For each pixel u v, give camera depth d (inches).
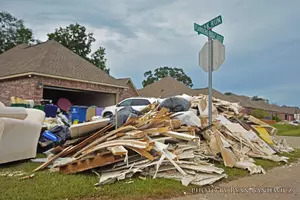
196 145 220.2
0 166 200.7
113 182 159.2
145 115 261.9
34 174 173.3
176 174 175.3
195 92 1120.8
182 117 265.1
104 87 697.0
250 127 358.0
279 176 212.2
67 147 216.8
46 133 266.5
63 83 596.7
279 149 352.2
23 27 1386.6
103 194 140.6
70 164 177.2
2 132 189.3
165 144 200.7
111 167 178.9
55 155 209.2
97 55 1407.5
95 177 167.6
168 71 1791.3
